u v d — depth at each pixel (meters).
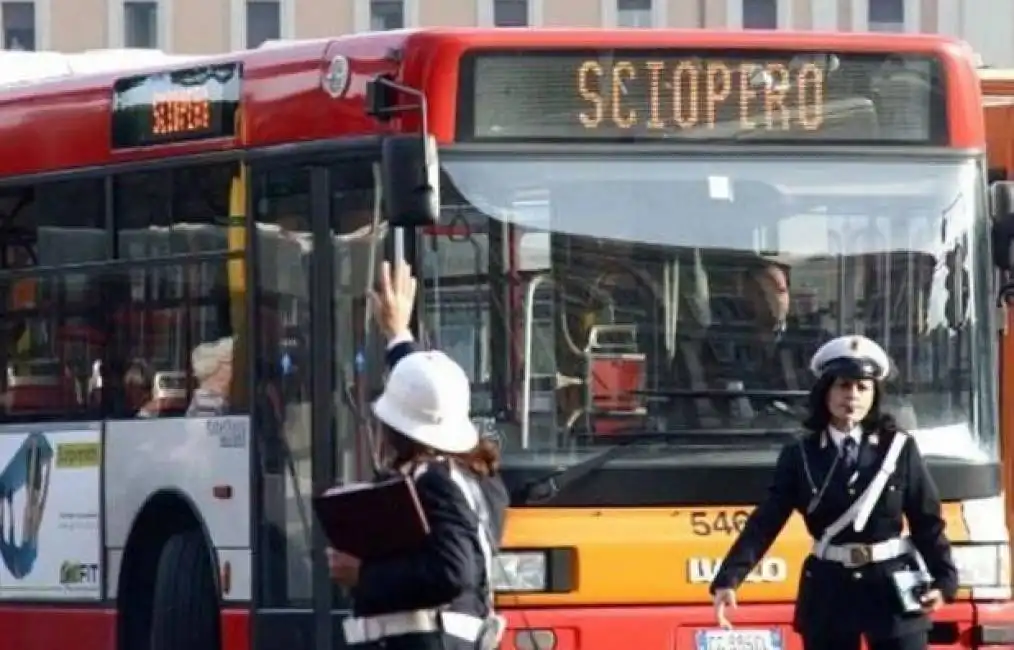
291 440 19.95
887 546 16.44
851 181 19.34
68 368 22.61
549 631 18.28
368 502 12.70
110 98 22.16
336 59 19.55
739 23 128.75
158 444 21.52
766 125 19.23
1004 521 19.66
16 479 23.28
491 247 18.59
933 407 19.28
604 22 129.00
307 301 19.78
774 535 16.66
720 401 18.81
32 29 129.38
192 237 21.17
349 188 19.42
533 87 18.84
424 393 12.84
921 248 19.41
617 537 18.48
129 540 21.81
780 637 18.77
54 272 22.77
